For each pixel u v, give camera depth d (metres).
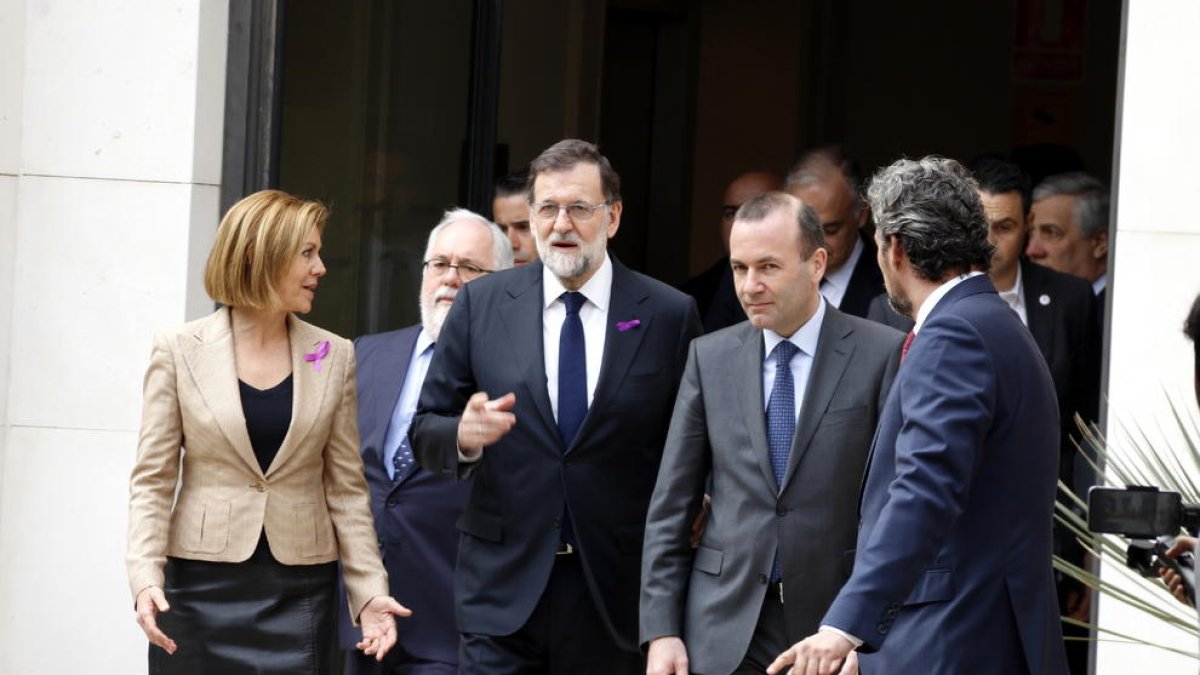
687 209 21.89
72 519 13.00
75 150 12.99
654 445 11.02
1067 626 14.16
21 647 13.03
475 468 10.68
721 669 10.29
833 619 8.36
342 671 13.67
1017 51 22.50
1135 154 11.70
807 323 10.57
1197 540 7.36
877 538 8.40
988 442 8.62
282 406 10.70
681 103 21.83
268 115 13.35
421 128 14.87
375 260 14.63
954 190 8.91
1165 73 11.62
